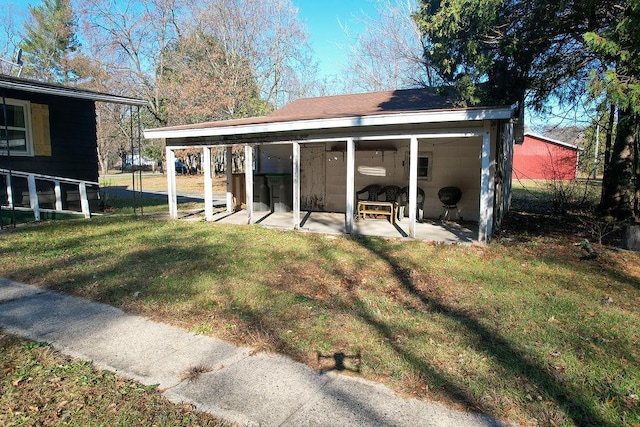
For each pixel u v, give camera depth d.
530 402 2.52
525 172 29.14
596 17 6.67
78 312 4.01
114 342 3.37
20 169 9.60
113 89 27.33
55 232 7.97
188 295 4.42
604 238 7.85
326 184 11.63
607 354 3.16
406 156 10.49
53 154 10.27
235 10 24.33
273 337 3.41
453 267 5.70
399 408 2.45
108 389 2.65
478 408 2.45
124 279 4.96
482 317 3.88
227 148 11.30
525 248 6.86
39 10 35.03
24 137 9.75
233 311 3.98
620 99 5.11
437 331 3.55
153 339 3.42
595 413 2.42
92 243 7.03
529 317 3.89
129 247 6.73
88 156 11.12
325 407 2.47
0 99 9.22
